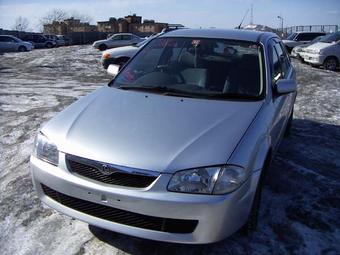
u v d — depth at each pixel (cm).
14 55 2258
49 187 279
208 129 279
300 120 687
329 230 330
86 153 262
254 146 275
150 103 321
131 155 254
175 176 247
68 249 291
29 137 544
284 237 316
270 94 349
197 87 350
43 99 841
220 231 253
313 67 1580
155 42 420
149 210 247
